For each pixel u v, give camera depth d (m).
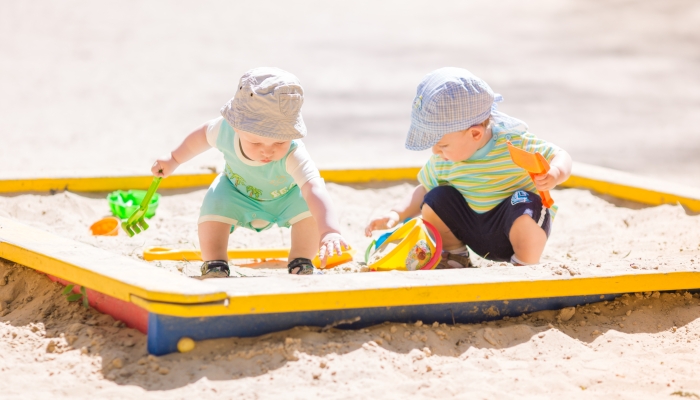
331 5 30.55
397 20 26.72
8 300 4.41
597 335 4.11
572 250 5.68
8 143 10.07
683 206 6.45
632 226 6.29
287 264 5.37
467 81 4.82
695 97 14.64
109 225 5.95
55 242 4.48
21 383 3.50
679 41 21.84
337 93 15.02
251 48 20.36
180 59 18.41
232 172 4.89
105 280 3.85
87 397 3.39
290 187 4.95
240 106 4.50
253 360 3.63
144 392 3.41
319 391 3.45
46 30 22.42
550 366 3.76
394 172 7.37
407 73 17.22
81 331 3.94
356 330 3.95
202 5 29.55
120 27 23.56
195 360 3.63
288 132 4.47
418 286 3.92
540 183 4.64
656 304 4.35
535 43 21.61
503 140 4.99
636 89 15.40
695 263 4.52
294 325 3.88
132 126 11.52
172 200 6.75
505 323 4.16
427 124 4.83
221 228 4.85
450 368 3.72
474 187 5.08
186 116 12.40
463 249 5.30
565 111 13.21
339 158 9.86
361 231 6.28
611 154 10.12
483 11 28.83
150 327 3.69
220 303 3.62
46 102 13.27
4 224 4.86
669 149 10.45
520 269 4.29
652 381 3.62
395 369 3.69
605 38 22.48
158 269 3.99
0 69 16.36
